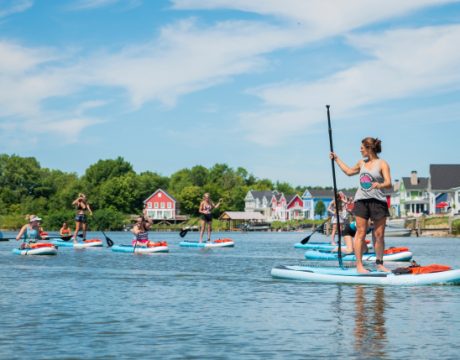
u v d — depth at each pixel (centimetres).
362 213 1447
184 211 15775
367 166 1440
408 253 2312
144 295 1257
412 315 1010
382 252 1469
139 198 14925
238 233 10306
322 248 3038
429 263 2225
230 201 17012
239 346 795
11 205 14775
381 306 1102
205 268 1927
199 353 759
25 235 2745
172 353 759
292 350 773
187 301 1170
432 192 10225
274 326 922
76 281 1522
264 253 2880
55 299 1195
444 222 7544
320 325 930
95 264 2091
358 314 1023
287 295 1248
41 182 16175
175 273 1745
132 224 11538
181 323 945
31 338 838
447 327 912
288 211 15475
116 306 1108
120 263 2139
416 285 1388
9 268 1914
